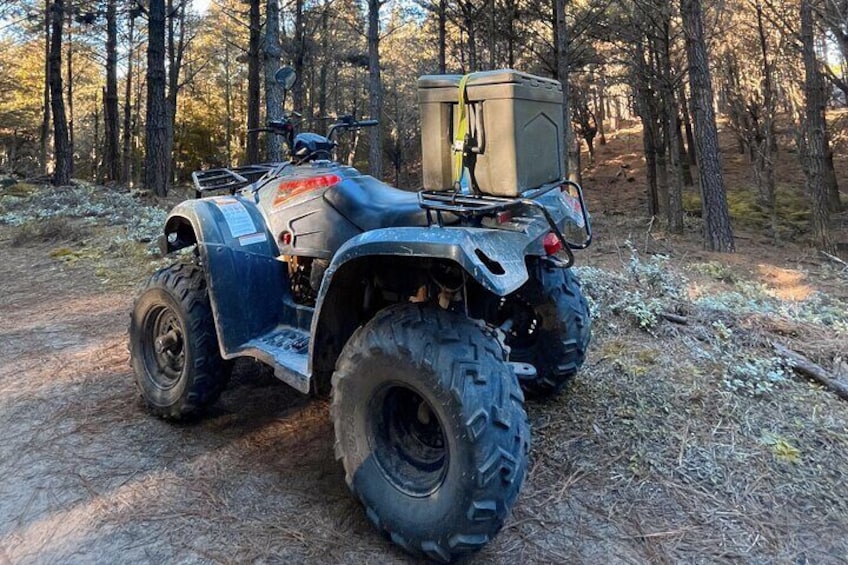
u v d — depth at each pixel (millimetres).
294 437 2850
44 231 8625
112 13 16406
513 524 2145
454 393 1790
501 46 16656
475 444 1763
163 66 13469
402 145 30125
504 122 2164
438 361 1835
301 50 18469
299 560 1979
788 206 17891
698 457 2516
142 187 15414
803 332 3861
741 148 24750
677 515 2186
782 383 3160
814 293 6566
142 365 3145
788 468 2439
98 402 3277
